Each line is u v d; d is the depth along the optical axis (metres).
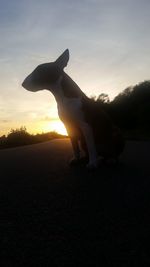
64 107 1.08
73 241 0.56
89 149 1.08
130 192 0.82
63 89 1.08
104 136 1.10
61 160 1.28
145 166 1.13
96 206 0.73
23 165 1.21
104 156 1.14
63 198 0.80
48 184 0.93
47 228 0.62
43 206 0.74
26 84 1.09
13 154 1.51
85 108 1.07
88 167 1.08
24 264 0.50
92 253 0.52
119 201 0.76
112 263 0.49
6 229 0.62
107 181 0.94
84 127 1.07
